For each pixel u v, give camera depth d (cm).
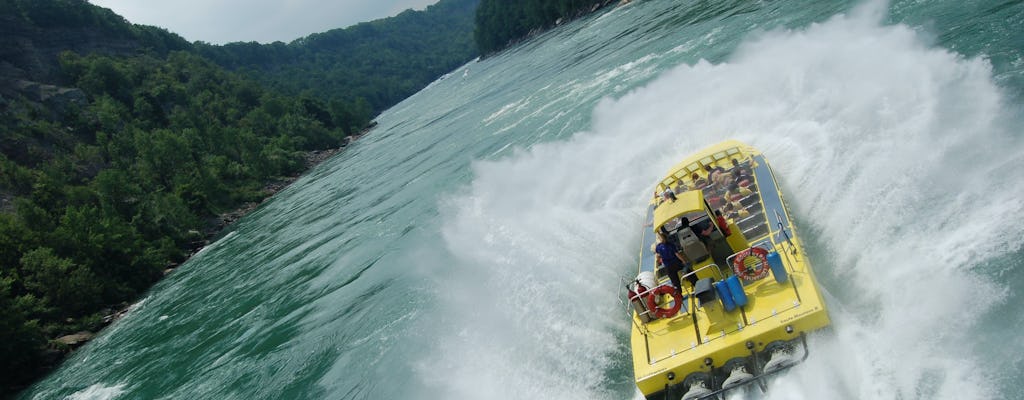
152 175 7181
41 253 4128
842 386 757
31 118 8575
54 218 5500
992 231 889
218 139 8462
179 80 13275
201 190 6362
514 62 9262
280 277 2792
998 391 668
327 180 5934
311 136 9875
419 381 1215
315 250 2992
